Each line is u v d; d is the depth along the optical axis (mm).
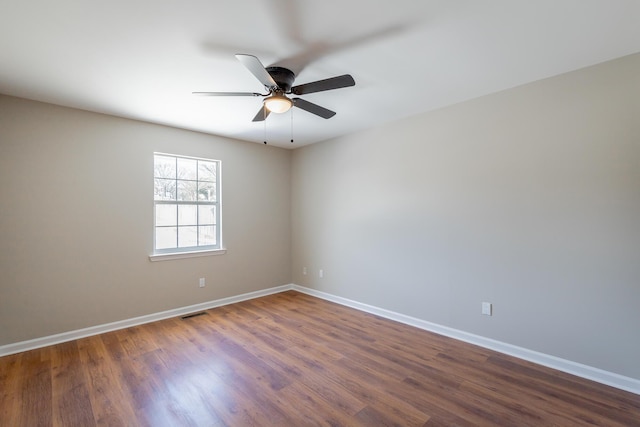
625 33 1871
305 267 4816
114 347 2846
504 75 2441
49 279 2904
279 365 2523
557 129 2441
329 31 1825
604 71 2236
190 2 1545
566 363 2398
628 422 1834
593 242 2285
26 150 2805
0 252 2680
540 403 2016
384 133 3676
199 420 1868
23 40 1878
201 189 4070
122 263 3330
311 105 2455
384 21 1729
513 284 2672
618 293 2188
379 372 2410
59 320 2949
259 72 1907
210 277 4055
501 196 2738
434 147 3209
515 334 2662
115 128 3301
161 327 3354
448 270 3105
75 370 2434
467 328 2965
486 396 2096
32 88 2582
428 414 1915
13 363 2535
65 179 2998
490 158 2807
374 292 3811
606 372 2227
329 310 3953
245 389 2186
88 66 2217
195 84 2525
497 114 2756
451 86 2643
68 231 3010
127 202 3367
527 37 1911
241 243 4395
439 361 2582
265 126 3744
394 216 3588
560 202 2430
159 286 3600
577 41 1961
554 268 2459
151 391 2158
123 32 1809
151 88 2600
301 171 4863
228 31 1811
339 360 2605
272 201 4785
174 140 3729
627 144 2154
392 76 2441
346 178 4148
